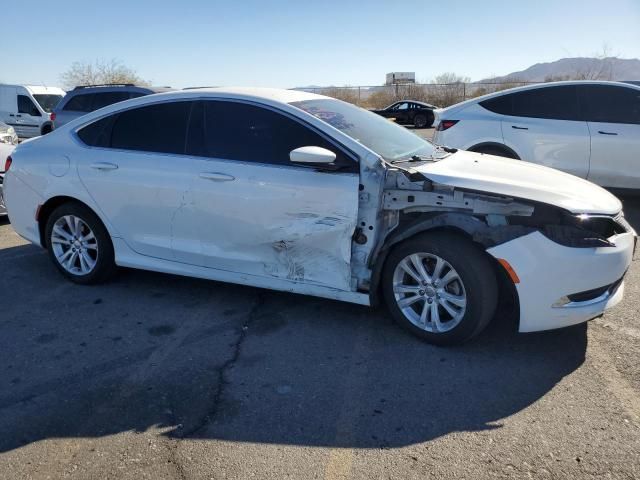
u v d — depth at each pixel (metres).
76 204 4.68
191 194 4.11
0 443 2.74
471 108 7.71
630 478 2.45
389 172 3.61
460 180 3.51
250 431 2.82
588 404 3.01
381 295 4.04
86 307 4.39
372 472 2.51
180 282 4.89
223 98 4.17
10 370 3.44
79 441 2.75
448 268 3.54
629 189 7.08
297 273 3.94
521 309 3.39
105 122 4.59
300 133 3.87
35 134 18.25
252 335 3.89
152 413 2.99
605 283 3.39
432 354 3.59
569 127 7.11
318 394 3.16
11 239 6.36
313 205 3.71
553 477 2.46
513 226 3.35
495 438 2.74
